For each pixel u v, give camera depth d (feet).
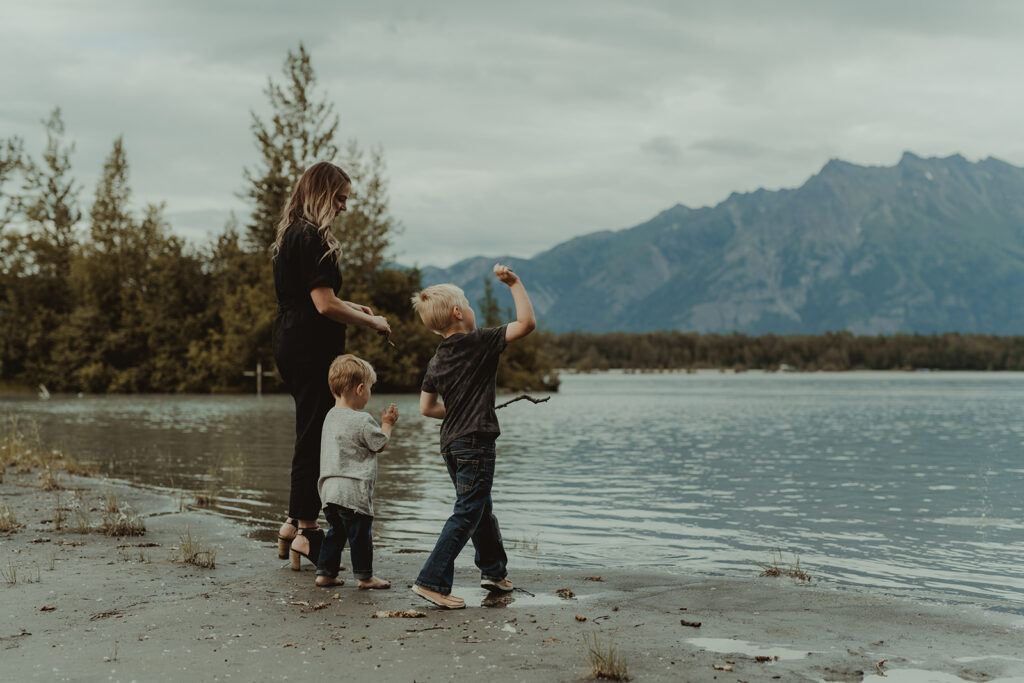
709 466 42.42
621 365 512.63
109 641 12.49
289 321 17.58
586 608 14.75
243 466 38.14
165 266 154.40
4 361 151.43
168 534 21.30
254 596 15.25
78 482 30.63
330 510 16.06
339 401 16.78
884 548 22.16
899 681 11.03
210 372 146.20
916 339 509.76
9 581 16.05
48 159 164.14
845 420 81.82
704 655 12.03
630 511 28.09
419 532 22.90
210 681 10.84
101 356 148.05
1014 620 14.03
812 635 13.09
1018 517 27.37
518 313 15.47
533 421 80.43
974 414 92.58
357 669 11.31
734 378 321.73
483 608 14.73
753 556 20.90
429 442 54.08
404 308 151.64
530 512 27.84
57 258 161.38
